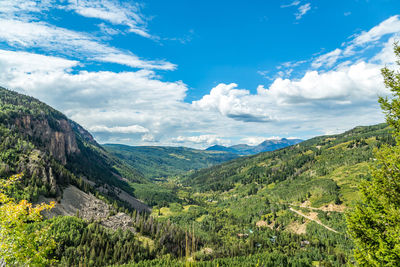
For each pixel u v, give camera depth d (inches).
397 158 1009.5
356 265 1049.5
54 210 6210.6
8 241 1088.8
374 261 934.4
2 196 1165.1
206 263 5580.7
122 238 6092.5
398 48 1045.8
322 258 6525.6
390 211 962.1
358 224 1036.5
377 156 1097.4
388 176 1031.0
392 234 920.9
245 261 5974.4
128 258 5423.2
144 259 5551.2
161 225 7593.5
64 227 5319.9
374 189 1056.8
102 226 6328.7
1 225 1082.1
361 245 1025.5
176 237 6756.9
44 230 1244.5
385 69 1075.3
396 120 1038.4
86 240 5187.0
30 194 5762.8
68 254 4581.7
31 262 1133.1
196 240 6850.4
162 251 5964.6
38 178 6614.2
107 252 5216.5
